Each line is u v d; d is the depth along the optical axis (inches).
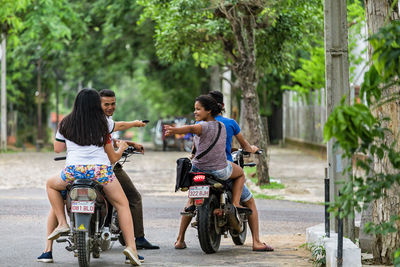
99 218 436.8
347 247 405.4
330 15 492.7
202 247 495.5
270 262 462.0
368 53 445.7
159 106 3248.0
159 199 900.6
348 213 308.2
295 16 1155.9
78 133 422.9
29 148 2696.9
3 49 2196.1
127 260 459.5
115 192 436.5
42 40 2064.5
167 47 1259.8
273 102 2871.6
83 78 2517.2
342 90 491.8
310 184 1109.7
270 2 1012.5
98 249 452.4
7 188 1037.2
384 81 304.8
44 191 993.5
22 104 2913.4
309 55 2027.6
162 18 1210.0
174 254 498.6
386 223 310.7
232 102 1893.5
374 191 303.1
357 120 285.1
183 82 2497.5
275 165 1553.9
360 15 1448.1
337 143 298.5
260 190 1013.8
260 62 1268.5
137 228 517.0
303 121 2214.6
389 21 436.1
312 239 507.2
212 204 499.2
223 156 489.7
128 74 2470.5
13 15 1635.1
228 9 1029.8
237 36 1049.5
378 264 442.6
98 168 424.2
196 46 1277.1
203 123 488.1
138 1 1226.0
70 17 1915.6
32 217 704.4
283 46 1233.4
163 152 2322.8
